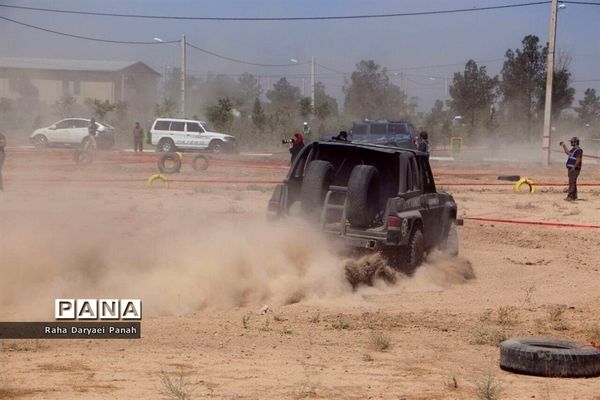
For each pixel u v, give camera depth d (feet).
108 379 60.18
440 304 95.45
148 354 68.49
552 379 64.44
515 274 119.03
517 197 227.40
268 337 76.38
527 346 66.64
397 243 103.60
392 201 104.12
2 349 69.05
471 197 225.56
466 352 73.00
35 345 70.95
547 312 91.30
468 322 85.46
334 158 111.45
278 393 58.08
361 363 67.82
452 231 124.77
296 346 73.26
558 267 125.29
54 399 54.95
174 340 74.02
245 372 63.52
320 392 58.80
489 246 145.79
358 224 104.06
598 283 111.96
